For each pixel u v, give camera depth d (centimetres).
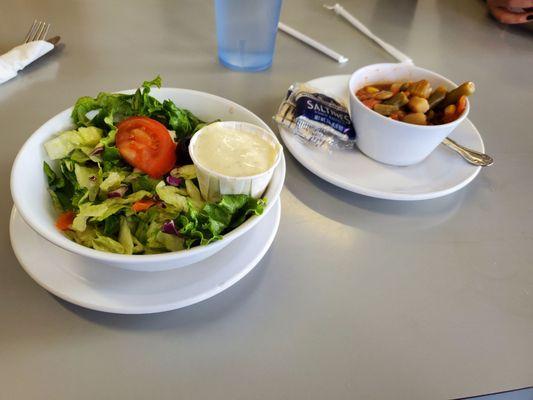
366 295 66
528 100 116
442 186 83
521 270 73
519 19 144
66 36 117
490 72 126
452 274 71
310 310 63
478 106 112
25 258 59
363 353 59
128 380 54
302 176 86
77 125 73
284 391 54
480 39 142
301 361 57
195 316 61
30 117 90
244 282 66
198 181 67
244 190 63
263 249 65
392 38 137
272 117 97
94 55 111
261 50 111
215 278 60
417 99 83
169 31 125
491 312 66
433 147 84
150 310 56
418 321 64
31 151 64
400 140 80
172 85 104
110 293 57
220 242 56
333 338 60
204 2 140
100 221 64
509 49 138
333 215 79
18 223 63
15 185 58
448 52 134
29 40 112
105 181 66
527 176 93
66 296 56
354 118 85
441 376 58
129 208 65
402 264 72
